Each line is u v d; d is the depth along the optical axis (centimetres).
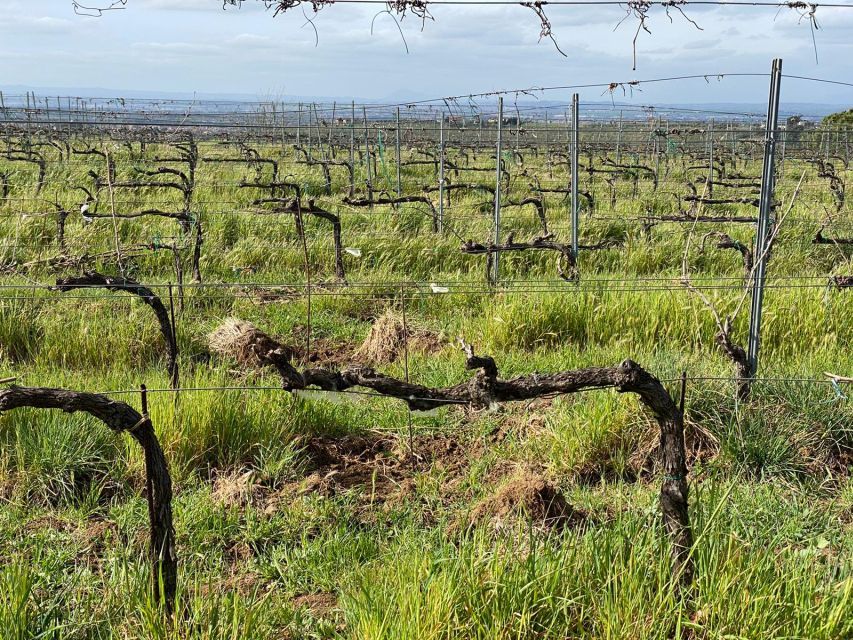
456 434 594
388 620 336
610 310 782
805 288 818
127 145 2748
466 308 899
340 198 1692
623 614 337
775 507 467
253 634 347
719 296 797
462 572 352
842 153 3422
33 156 2561
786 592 348
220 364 717
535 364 693
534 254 1139
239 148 3061
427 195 1725
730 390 575
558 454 537
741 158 3384
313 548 439
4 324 750
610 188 1991
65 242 1140
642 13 548
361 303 952
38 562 416
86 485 511
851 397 567
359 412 625
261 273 1086
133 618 357
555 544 392
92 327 759
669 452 366
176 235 1149
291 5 530
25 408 540
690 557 356
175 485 516
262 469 530
